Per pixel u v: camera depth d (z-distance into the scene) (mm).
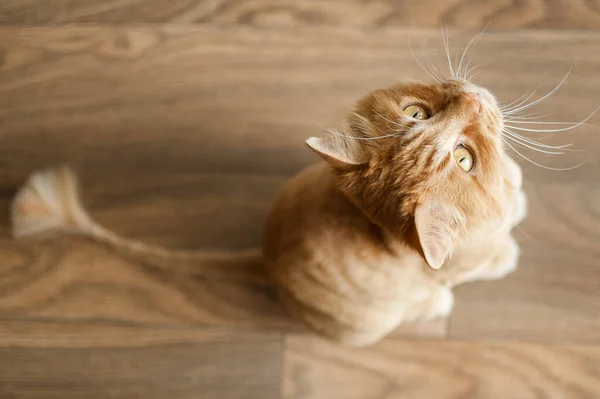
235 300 705
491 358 688
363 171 525
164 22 715
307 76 707
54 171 675
